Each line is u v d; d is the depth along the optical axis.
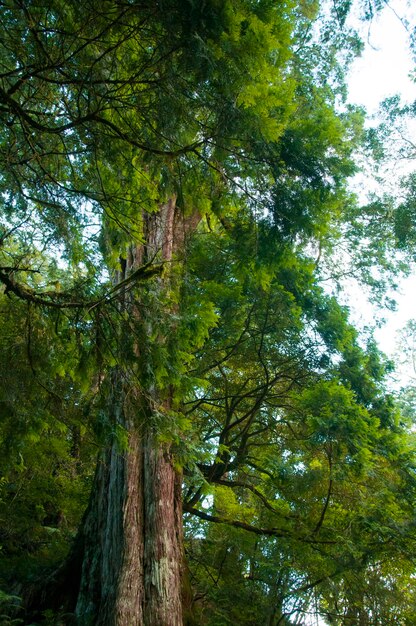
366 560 9.93
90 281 5.27
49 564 10.38
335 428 9.44
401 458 11.52
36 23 4.18
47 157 5.43
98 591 8.70
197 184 5.80
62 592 9.36
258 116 4.71
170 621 8.13
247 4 4.33
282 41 4.74
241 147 5.14
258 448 13.19
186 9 4.03
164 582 8.41
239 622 10.78
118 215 6.06
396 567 11.15
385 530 9.70
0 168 5.09
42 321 5.29
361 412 10.05
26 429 5.16
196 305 6.98
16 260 5.64
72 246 5.80
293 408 11.35
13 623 8.81
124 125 5.21
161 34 4.29
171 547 8.84
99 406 5.36
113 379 5.39
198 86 4.53
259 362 12.31
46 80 4.35
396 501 11.20
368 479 11.29
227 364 12.62
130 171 5.64
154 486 9.16
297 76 13.16
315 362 12.20
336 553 10.06
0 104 4.73
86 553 9.24
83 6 4.07
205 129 5.00
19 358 5.25
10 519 11.62
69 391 6.07
